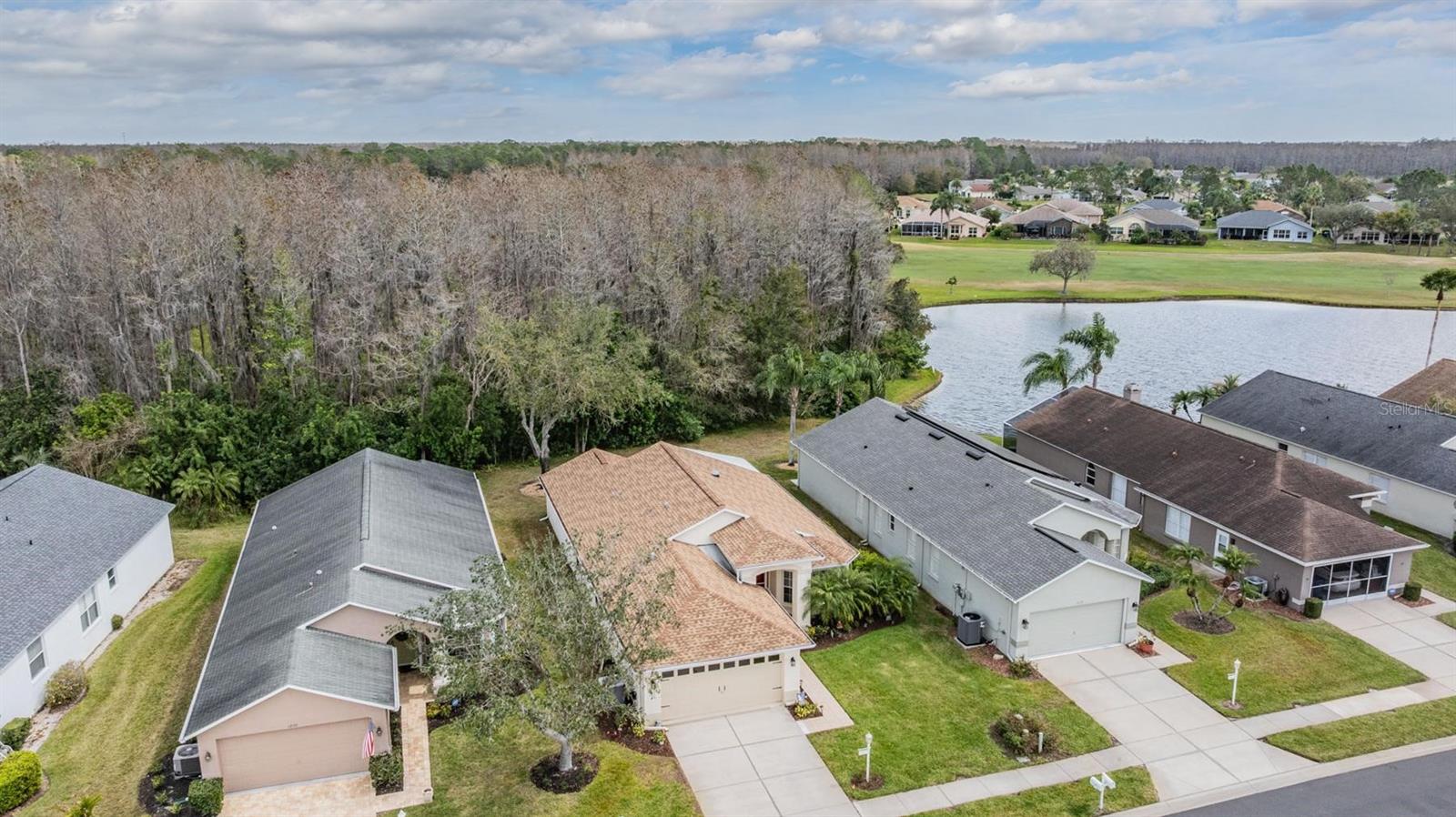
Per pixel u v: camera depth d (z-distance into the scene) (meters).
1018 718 25.52
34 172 62.47
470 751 24.64
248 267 48.03
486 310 44.75
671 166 106.50
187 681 28.00
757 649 26.02
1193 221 156.75
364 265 48.69
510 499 44.00
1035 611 28.84
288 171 74.56
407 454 45.31
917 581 35.09
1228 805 22.48
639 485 37.00
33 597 27.23
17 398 43.66
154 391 48.56
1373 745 24.88
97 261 46.38
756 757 24.42
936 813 22.23
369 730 23.61
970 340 86.25
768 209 67.19
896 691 27.62
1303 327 91.31
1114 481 42.69
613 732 25.42
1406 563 33.97
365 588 27.62
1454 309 98.50
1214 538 36.59
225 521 41.22
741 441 54.78
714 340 55.19
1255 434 49.19
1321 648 30.09
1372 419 45.38
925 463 38.94
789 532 32.72
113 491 34.97
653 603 23.53
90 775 23.50
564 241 55.44
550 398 44.19
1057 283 115.25
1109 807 22.44
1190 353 79.62
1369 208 156.50
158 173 55.25
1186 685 27.89
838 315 66.25
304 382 47.16
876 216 70.25
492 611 22.91
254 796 22.97
